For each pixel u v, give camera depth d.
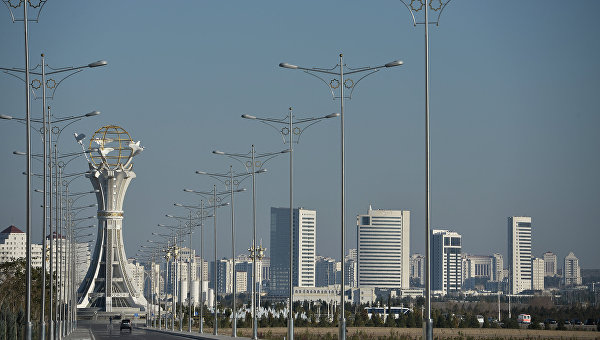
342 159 105.44
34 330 143.38
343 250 102.81
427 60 80.75
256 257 157.62
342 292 101.00
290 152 127.00
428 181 79.00
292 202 124.94
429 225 78.12
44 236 102.81
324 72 104.94
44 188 103.44
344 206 104.38
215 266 179.00
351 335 192.38
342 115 105.56
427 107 80.31
